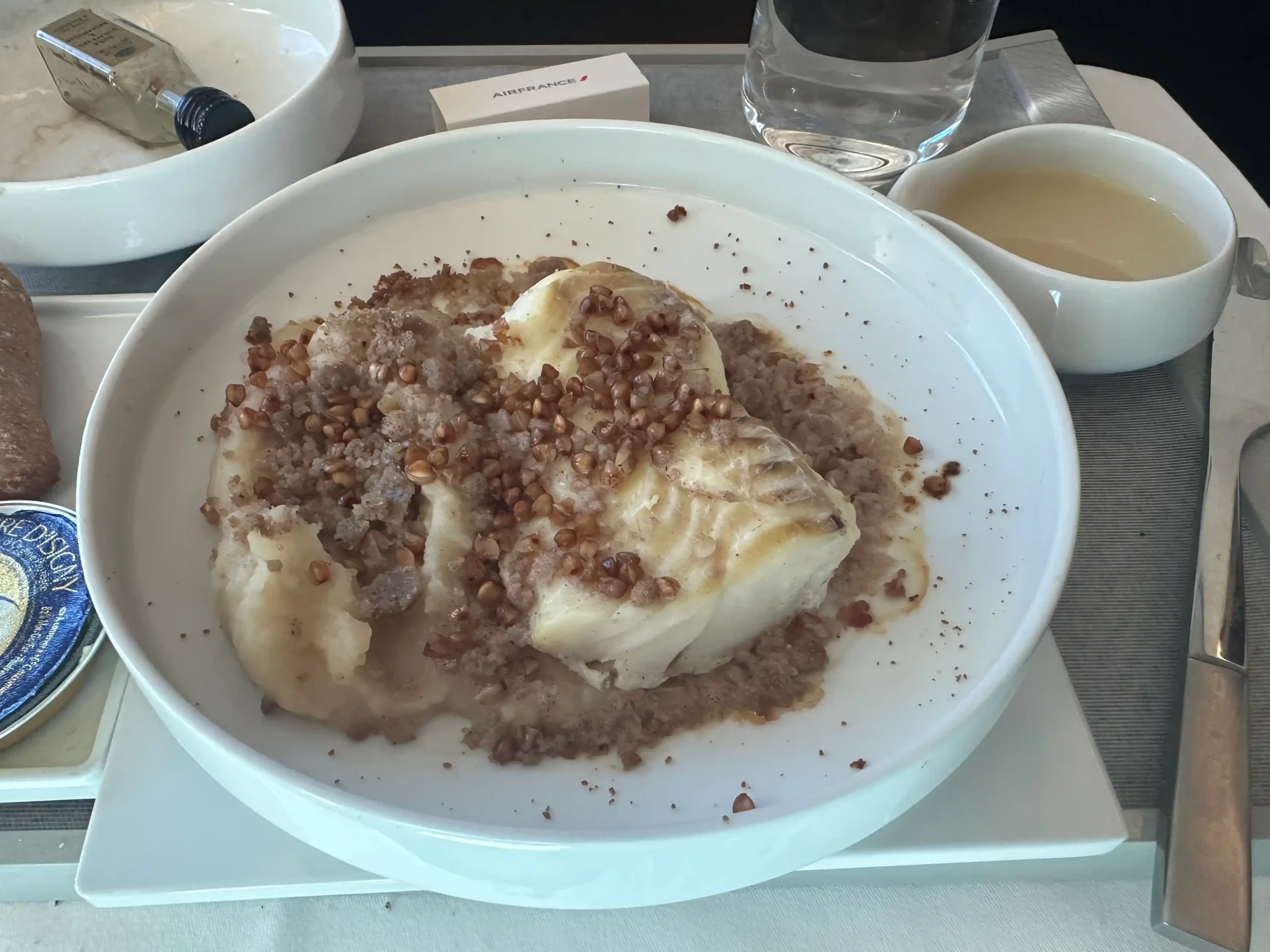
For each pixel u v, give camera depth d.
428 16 0.41
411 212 0.25
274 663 0.17
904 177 0.24
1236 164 0.41
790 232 0.25
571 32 0.41
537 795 0.17
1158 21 0.44
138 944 0.18
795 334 0.24
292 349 0.22
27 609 0.18
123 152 0.27
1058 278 0.22
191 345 0.22
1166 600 0.21
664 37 0.41
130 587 0.19
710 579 0.18
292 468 0.20
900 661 0.19
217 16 0.30
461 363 0.21
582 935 0.18
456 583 0.19
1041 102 0.30
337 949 0.18
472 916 0.18
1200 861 0.17
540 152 0.26
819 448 0.22
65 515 0.20
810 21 0.27
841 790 0.15
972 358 0.23
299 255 0.24
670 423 0.19
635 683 0.19
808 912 0.18
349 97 0.26
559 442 0.20
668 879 0.15
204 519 0.20
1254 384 0.23
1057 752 0.18
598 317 0.22
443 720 0.18
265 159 0.24
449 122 0.27
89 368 0.23
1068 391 0.24
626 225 0.26
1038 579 0.19
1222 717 0.19
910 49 0.27
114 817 0.17
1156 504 0.22
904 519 0.21
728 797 0.17
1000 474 0.21
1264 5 0.44
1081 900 0.18
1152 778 0.19
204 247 0.22
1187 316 0.22
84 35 0.27
